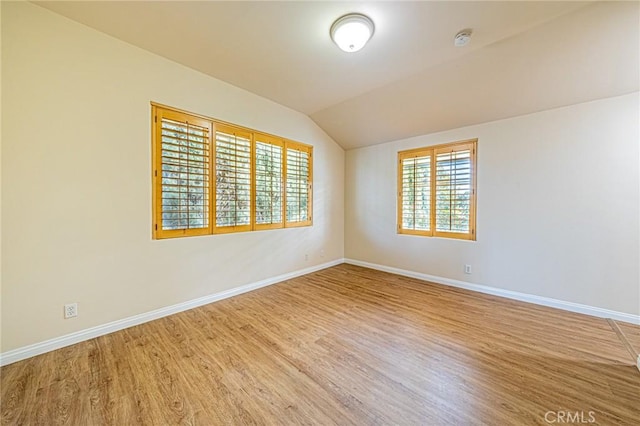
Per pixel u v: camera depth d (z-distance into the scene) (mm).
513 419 1427
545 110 2980
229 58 2684
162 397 1601
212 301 3137
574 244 2854
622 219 2607
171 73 2734
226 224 3283
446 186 3822
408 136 4184
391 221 4500
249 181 3533
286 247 4074
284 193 4027
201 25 2186
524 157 3137
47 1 1932
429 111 3494
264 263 3752
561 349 2115
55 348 2102
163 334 2373
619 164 2609
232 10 2004
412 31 2203
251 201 3564
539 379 1753
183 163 2867
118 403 1553
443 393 1629
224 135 3232
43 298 2055
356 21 2023
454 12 1979
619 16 1952
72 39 2146
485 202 3447
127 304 2486
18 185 1943
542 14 2000
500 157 3312
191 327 2510
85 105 2221
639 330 2426
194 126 2945
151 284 2645
